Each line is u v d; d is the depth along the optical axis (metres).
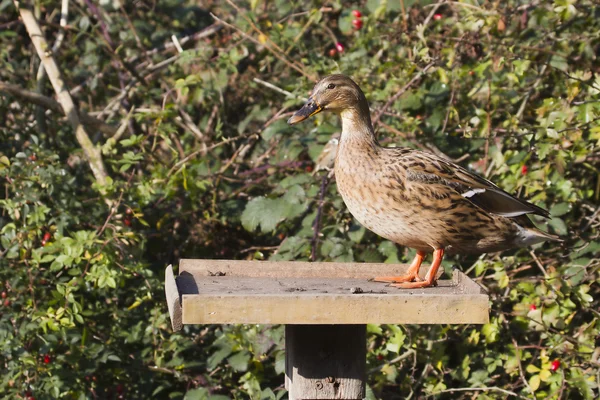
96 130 11.13
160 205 9.84
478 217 6.68
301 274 6.67
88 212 9.13
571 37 8.67
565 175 8.83
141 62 11.65
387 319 5.15
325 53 11.02
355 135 6.89
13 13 11.84
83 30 10.69
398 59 8.97
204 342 9.26
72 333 8.23
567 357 7.93
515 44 8.48
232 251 9.95
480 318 5.18
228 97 10.87
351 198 6.86
